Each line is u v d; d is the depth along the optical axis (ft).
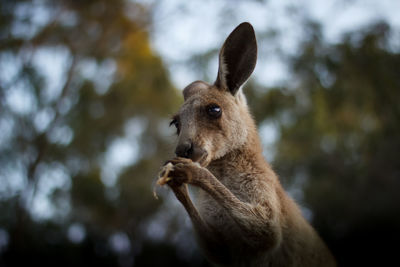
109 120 65.72
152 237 61.11
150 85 66.74
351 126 49.96
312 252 18.95
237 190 18.06
